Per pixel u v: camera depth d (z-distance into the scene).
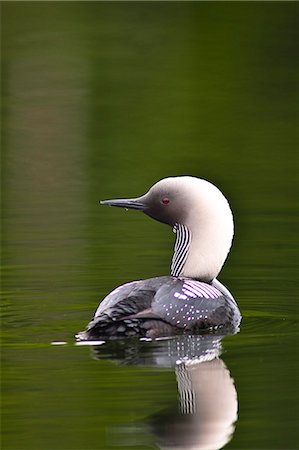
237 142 21.39
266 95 24.44
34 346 10.07
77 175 19.42
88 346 9.96
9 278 12.97
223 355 9.82
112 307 10.02
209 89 24.89
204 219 11.36
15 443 8.09
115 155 20.83
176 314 10.15
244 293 12.25
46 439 8.16
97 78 25.52
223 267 13.42
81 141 21.73
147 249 14.48
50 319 11.08
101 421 8.41
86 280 12.82
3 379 9.19
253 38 28.02
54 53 26.94
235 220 16.09
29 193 18.22
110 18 29.58
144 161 20.25
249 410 8.70
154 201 11.60
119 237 15.19
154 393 8.94
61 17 29.64
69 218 16.44
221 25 28.75
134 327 9.88
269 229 15.52
